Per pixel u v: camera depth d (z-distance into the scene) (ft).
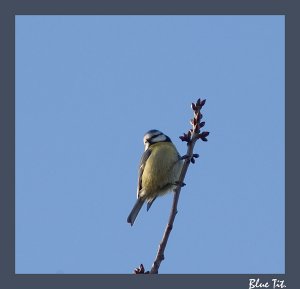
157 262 21.53
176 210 23.17
